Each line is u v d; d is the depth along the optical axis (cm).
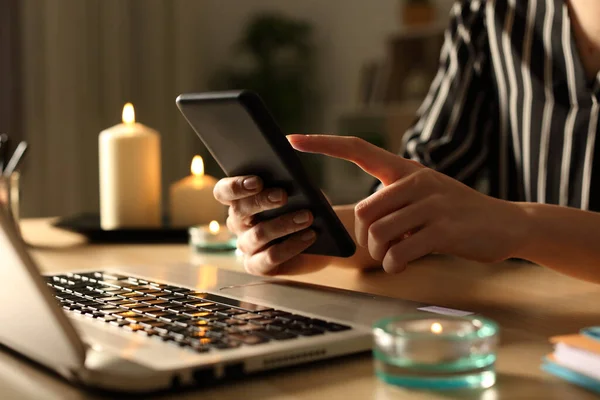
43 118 331
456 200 73
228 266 101
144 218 134
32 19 326
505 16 137
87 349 47
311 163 414
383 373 47
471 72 139
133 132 134
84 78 344
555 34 129
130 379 43
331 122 420
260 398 44
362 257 94
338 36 416
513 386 46
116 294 67
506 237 74
